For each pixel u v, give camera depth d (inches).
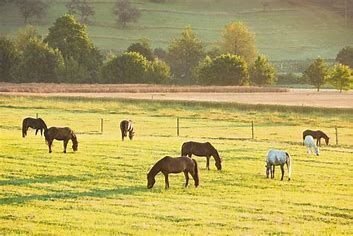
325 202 1453.0
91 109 3740.2
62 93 4690.0
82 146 2119.8
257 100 4446.4
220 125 3191.4
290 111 3740.2
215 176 1717.5
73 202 1395.2
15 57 6427.2
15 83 5900.6
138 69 6407.5
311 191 1572.3
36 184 1557.6
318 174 1792.6
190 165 1566.2
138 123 3196.4
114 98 4124.0
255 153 2106.3
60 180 1609.3
